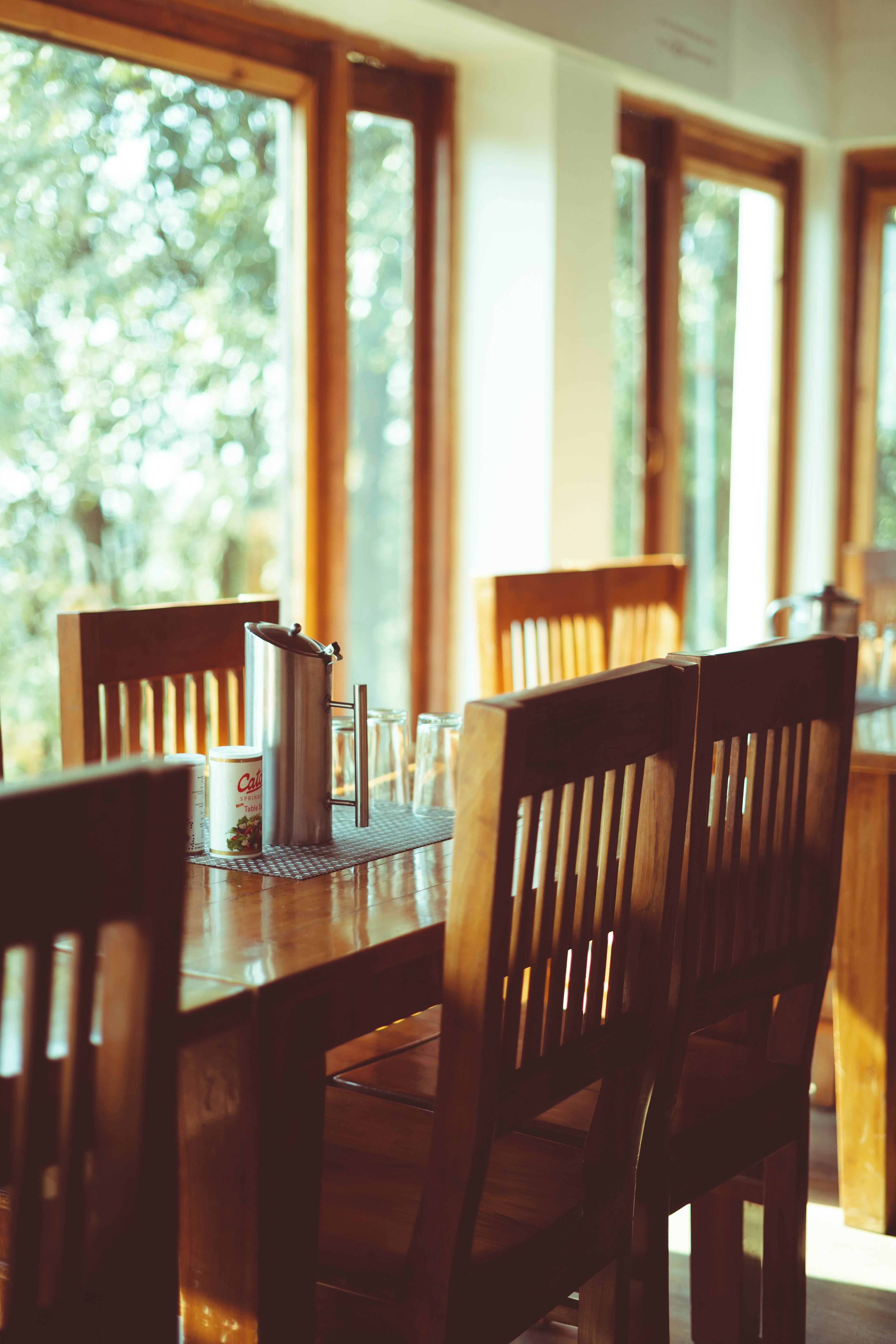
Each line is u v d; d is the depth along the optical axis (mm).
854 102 4734
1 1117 931
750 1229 1867
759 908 1528
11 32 2529
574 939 1245
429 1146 1320
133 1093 855
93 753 1773
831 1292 2002
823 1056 2643
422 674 3680
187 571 2996
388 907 1256
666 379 4312
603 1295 1371
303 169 3150
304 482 3217
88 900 808
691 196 4434
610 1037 1309
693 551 4578
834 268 4867
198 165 2934
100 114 2711
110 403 2789
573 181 3512
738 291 4695
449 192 3553
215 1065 1113
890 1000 2160
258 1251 1107
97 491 2781
